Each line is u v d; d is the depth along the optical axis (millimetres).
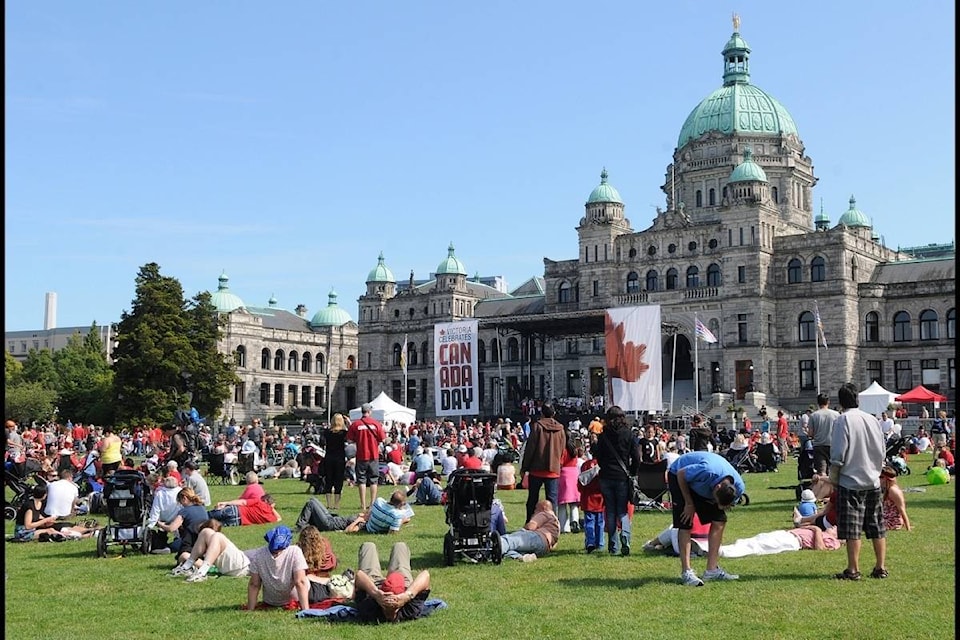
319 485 41656
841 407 18500
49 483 28375
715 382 104875
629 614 15789
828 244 102875
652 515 30156
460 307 133500
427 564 21359
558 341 122125
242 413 138000
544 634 14633
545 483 25797
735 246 104688
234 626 15727
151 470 37938
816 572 18969
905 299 103188
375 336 138875
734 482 18109
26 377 154500
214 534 21141
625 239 114750
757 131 119062
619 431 22078
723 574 18422
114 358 101625
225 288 146375
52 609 17453
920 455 63312
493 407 127812
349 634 14906
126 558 23688
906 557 20516
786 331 104500
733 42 123312
